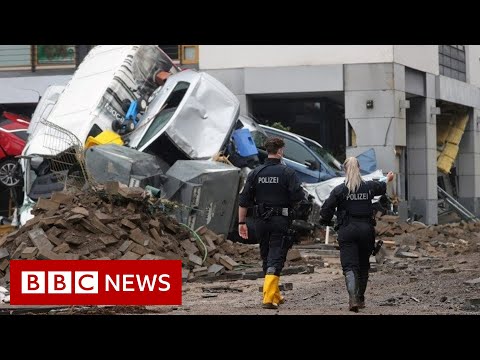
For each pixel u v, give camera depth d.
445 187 61.94
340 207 17.19
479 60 66.50
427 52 54.88
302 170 39.25
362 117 49.00
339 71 49.16
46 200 25.16
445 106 62.00
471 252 34.06
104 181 30.89
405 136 50.75
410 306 18.27
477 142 64.62
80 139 34.81
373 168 45.81
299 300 19.64
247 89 49.72
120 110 36.53
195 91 34.81
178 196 31.08
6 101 53.50
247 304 18.86
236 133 36.78
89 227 24.20
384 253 31.81
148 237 25.03
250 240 33.06
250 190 17.42
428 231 39.06
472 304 18.03
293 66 49.41
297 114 52.31
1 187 44.16
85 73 38.78
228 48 49.84
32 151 33.91
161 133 33.88
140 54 38.34
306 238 36.91
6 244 24.33
